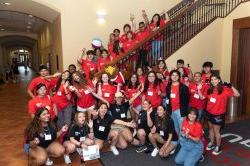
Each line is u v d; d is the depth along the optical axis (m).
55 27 8.43
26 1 7.16
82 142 3.85
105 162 3.84
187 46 6.26
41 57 15.60
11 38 18.45
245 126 5.41
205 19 6.61
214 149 4.17
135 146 4.45
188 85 4.87
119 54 5.86
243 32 6.32
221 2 6.83
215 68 6.76
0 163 3.76
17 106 7.79
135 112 4.98
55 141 3.79
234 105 6.25
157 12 8.20
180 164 3.70
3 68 16.36
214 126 4.13
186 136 3.62
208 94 4.19
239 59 6.42
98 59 5.93
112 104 4.59
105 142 4.63
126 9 7.83
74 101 4.64
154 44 5.84
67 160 3.82
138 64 5.57
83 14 7.38
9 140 4.70
